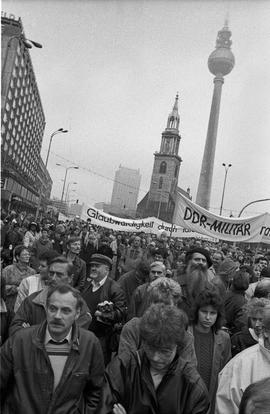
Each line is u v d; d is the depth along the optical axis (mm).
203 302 3703
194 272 4797
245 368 3037
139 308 4973
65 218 38812
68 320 2887
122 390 2635
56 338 2904
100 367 3033
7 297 5512
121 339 3643
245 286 5594
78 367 2895
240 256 16672
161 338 2543
